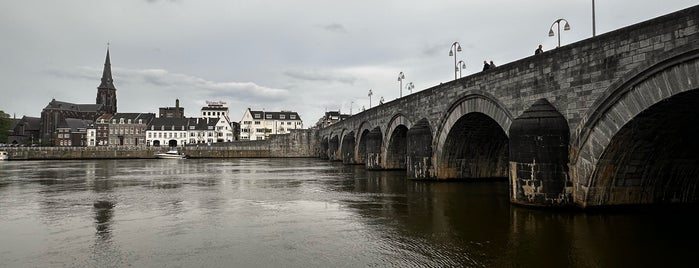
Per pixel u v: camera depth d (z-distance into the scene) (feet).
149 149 347.56
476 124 110.52
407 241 57.16
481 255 50.31
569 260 47.98
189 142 531.09
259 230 64.39
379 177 147.54
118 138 525.34
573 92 69.36
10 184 129.90
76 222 70.64
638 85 58.75
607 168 66.39
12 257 51.52
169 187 120.37
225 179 145.38
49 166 230.07
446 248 53.47
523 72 81.51
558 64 72.54
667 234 57.62
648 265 46.21
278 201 92.12
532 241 55.52
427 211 78.07
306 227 66.23
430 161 124.36
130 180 142.82
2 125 437.99
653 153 66.13
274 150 367.04
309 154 372.17
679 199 73.00
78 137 532.32
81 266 48.11
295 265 47.75
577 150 68.49
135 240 58.75
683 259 47.96
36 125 621.31
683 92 52.85
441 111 117.70
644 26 57.72
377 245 55.42
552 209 70.85
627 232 58.70
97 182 135.95
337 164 242.99
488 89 93.25
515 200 77.00
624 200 69.97
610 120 62.95
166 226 67.36
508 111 85.97
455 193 100.42
